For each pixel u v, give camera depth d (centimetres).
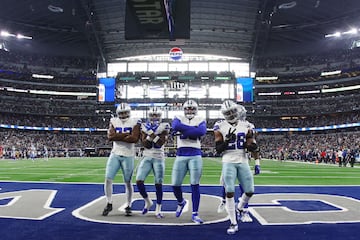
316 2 3906
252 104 4012
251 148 504
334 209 620
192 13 4078
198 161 543
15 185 999
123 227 480
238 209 532
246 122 529
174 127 548
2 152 3888
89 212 587
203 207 654
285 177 1337
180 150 555
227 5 3922
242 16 4122
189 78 3850
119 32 4384
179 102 3828
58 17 4375
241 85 3866
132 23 1952
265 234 445
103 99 3862
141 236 432
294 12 4197
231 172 491
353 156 2298
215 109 3844
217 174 1473
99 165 2219
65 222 507
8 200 712
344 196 788
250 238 425
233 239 421
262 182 1123
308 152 3428
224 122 520
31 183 1057
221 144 500
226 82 3866
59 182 1089
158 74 3853
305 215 566
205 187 979
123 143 580
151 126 588
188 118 555
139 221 521
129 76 3869
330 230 464
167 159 3500
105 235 435
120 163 581
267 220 528
